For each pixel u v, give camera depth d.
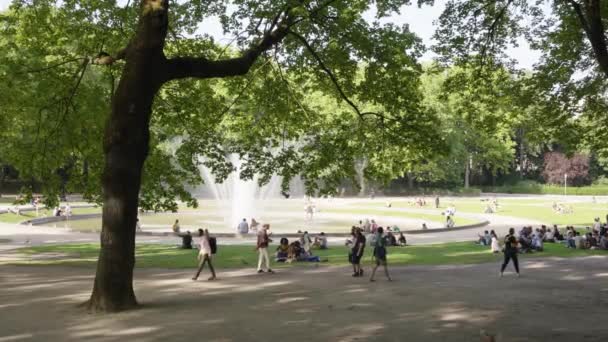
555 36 22.36
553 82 23.11
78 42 20.56
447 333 11.46
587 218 52.91
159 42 13.49
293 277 19.78
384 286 17.64
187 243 30.56
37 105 19.77
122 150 13.47
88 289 16.73
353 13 16.88
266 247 21.16
